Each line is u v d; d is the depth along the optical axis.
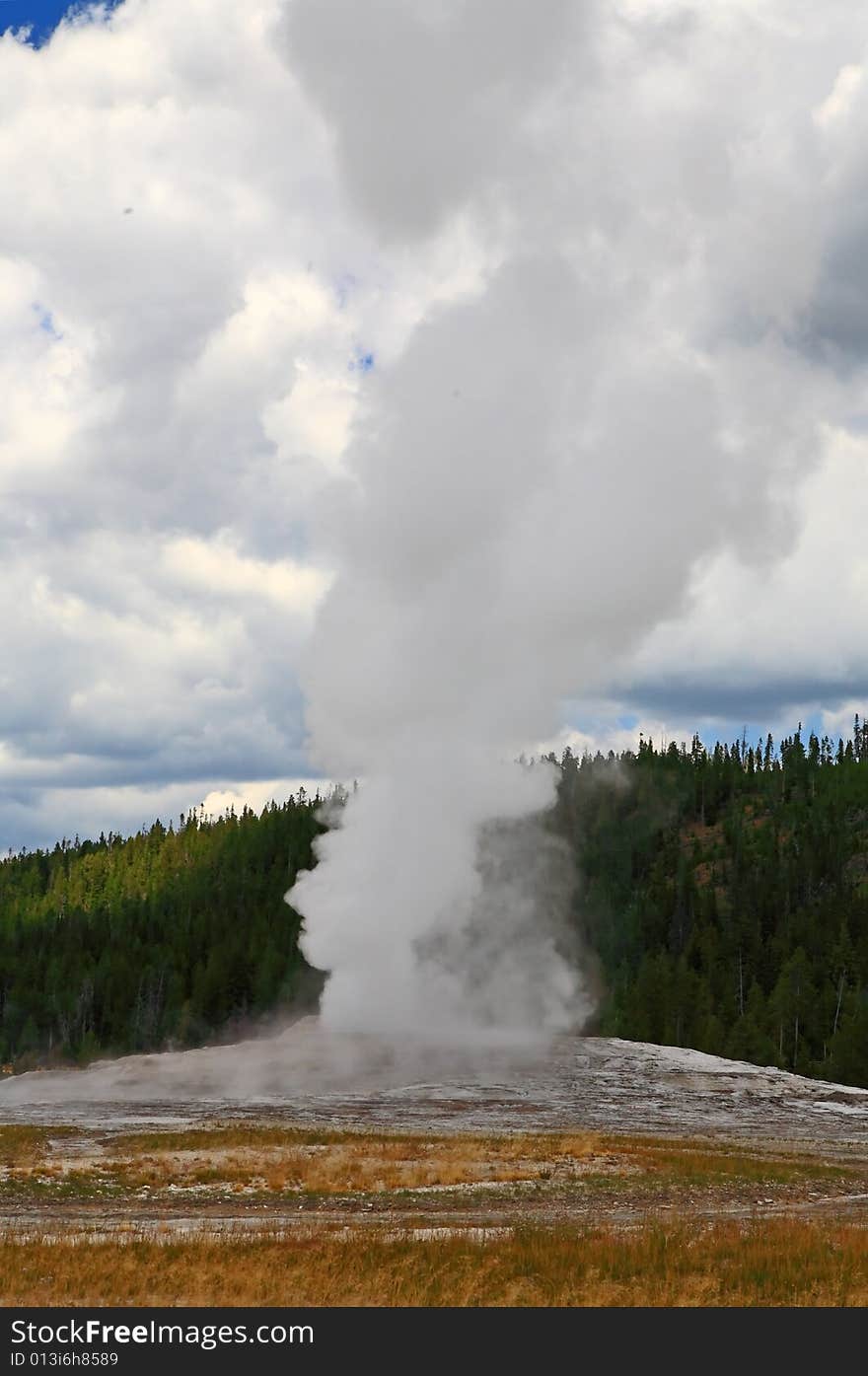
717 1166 38.12
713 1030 113.44
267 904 170.88
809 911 162.75
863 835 193.50
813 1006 123.25
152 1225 27.66
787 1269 23.48
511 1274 22.67
